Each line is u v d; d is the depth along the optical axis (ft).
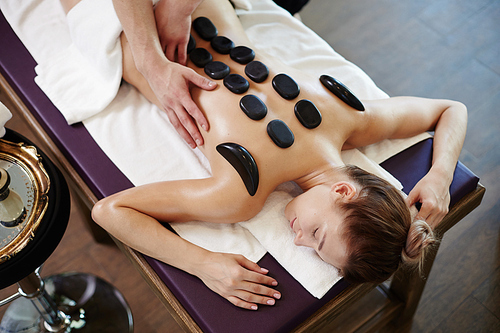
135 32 3.79
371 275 3.21
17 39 4.64
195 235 3.59
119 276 4.98
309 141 3.55
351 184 3.26
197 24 4.12
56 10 4.75
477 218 5.57
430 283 5.18
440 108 4.18
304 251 3.50
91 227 4.93
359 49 6.87
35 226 3.21
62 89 4.25
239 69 3.89
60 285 4.76
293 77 3.88
